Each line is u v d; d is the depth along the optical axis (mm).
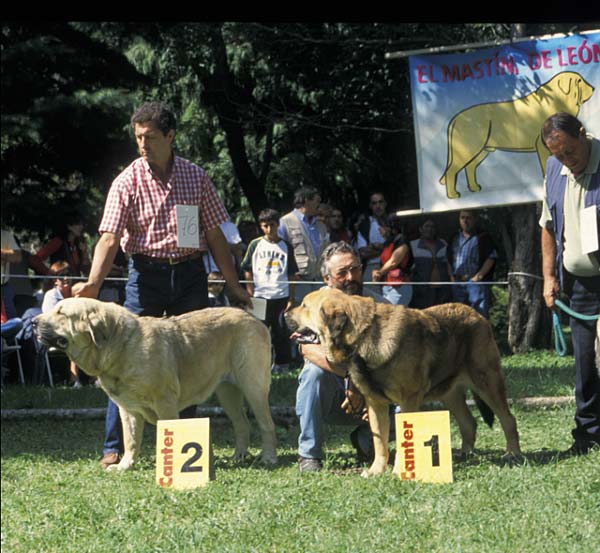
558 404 8422
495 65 10969
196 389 6492
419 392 5816
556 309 6648
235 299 7043
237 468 6438
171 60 15711
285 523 4777
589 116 10633
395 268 11258
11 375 11281
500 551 4109
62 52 15086
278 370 11016
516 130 10961
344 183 18234
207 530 4719
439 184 11273
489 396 6184
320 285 11117
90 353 6117
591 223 5770
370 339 5699
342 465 6332
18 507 5562
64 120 14945
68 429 8445
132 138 15836
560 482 5168
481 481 5324
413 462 5547
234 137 17312
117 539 4727
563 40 10672
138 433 6566
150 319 6359
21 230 15594
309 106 17266
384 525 4648
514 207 13367
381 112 16453
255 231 13484
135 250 6668
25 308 11477
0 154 15531
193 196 6688
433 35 14008
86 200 16281
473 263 12359
